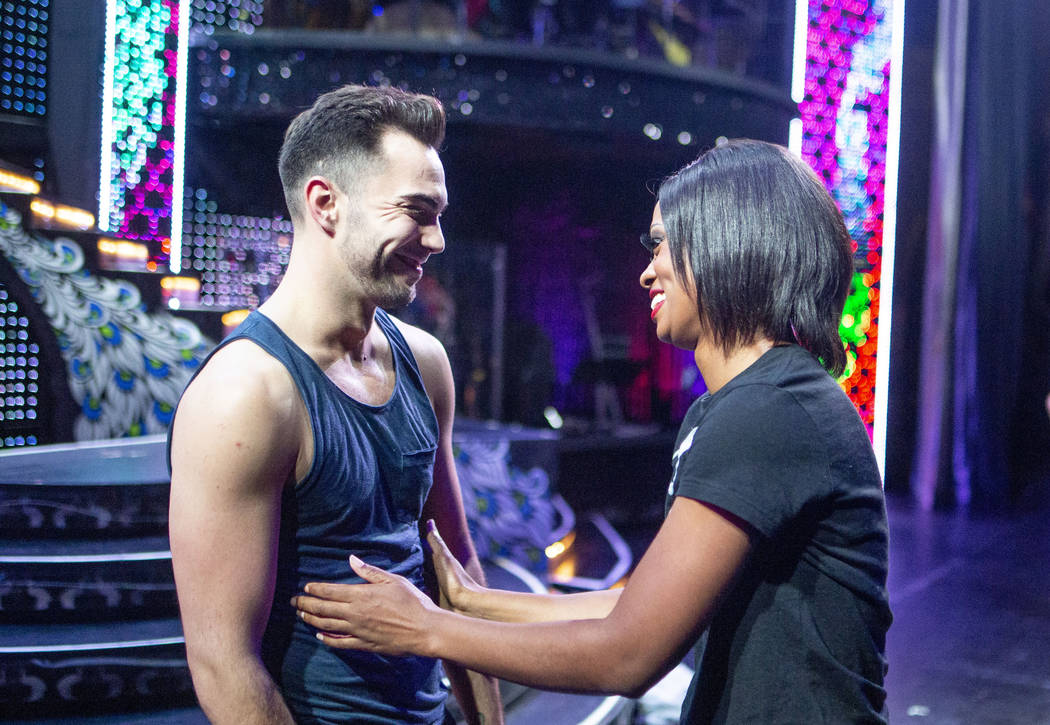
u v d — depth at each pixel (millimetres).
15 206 3531
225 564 1033
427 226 1172
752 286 1098
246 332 1104
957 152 7410
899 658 3771
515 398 7230
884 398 7742
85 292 3670
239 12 5797
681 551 1011
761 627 1039
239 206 6160
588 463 6191
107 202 5082
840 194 7566
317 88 5449
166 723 1932
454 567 1409
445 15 5785
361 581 1159
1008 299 7508
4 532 2344
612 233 7957
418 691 1248
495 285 7266
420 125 1169
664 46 6723
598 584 4211
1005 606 4543
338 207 1154
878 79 7578
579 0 6320
